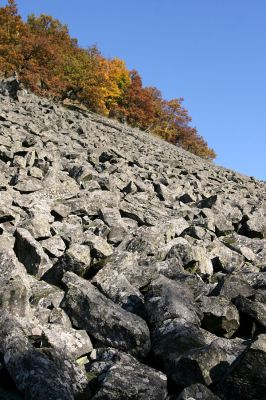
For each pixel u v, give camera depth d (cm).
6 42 7438
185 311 662
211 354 551
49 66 7681
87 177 1612
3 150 1664
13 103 4078
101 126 4956
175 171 2816
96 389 539
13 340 537
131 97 11050
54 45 8500
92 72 8312
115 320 636
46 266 854
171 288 712
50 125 3112
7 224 1006
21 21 7650
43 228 963
